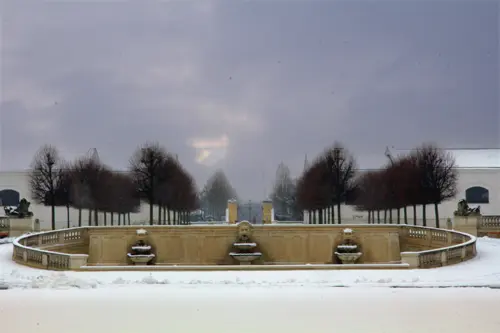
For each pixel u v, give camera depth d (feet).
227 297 76.07
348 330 60.18
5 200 304.30
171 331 59.93
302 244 155.74
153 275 96.17
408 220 298.76
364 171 300.61
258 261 154.10
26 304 72.08
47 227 295.89
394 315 66.13
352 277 92.79
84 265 104.88
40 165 281.74
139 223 309.83
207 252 154.92
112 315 66.44
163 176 284.61
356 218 301.22
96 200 272.92
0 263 114.21
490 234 192.95
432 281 88.28
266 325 62.03
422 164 267.80
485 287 83.92
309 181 289.12
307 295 77.30
